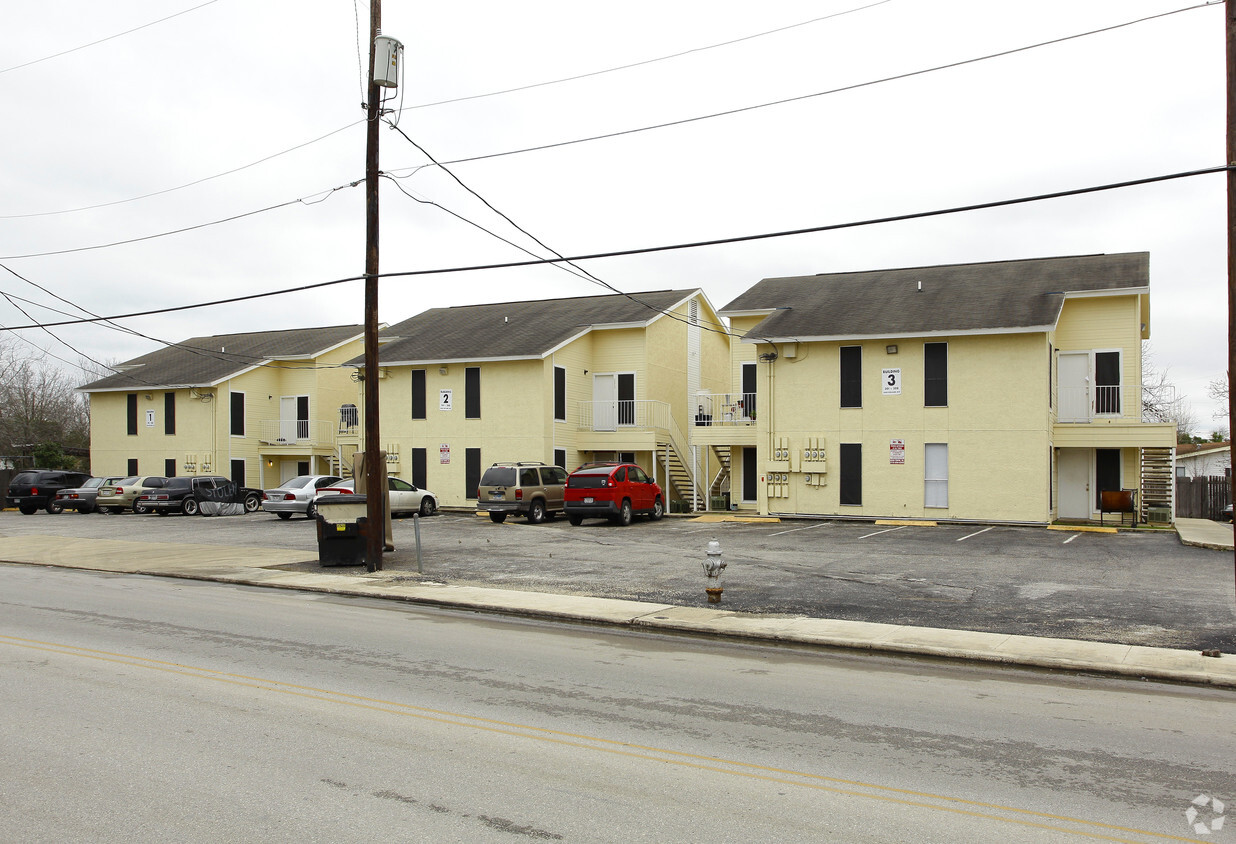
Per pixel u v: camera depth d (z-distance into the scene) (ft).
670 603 45.60
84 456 176.45
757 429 98.27
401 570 58.29
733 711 25.44
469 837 16.06
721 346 142.82
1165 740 23.13
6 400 192.65
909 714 25.50
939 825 16.92
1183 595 46.96
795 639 36.88
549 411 110.93
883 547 69.31
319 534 60.29
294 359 139.03
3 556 67.82
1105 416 92.22
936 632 37.91
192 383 134.21
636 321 115.65
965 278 102.78
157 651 32.63
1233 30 36.14
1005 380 87.66
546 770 19.83
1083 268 97.81
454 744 21.67
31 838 15.90
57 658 31.17
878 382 92.94
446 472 116.78
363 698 26.03
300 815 17.02
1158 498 92.73
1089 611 42.63
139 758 20.29
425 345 121.80
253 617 41.24
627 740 22.26
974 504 88.58
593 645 35.88
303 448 137.59
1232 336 35.99
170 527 93.61
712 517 98.37
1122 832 16.72
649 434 112.06
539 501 95.30
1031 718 25.31
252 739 21.84
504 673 29.96
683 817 17.15
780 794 18.52
